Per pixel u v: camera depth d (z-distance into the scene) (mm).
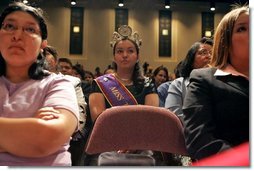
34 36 1137
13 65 1141
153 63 8906
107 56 8938
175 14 8906
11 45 1113
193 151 1123
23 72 1160
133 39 2266
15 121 921
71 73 3045
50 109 994
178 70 2600
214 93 1219
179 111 2186
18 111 1065
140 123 1204
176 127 1217
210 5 7793
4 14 1143
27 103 1081
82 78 3984
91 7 8836
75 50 8844
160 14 8930
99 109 2049
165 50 8969
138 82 2186
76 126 1037
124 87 2133
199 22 8852
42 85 1119
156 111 1222
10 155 985
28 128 913
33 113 1070
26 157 982
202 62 2318
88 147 1168
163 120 1216
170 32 8945
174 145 1200
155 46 8930
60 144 959
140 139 1193
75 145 1633
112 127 1187
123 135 1188
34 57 1146
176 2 8852
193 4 8852
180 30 8914
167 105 2244
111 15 8906
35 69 1152
